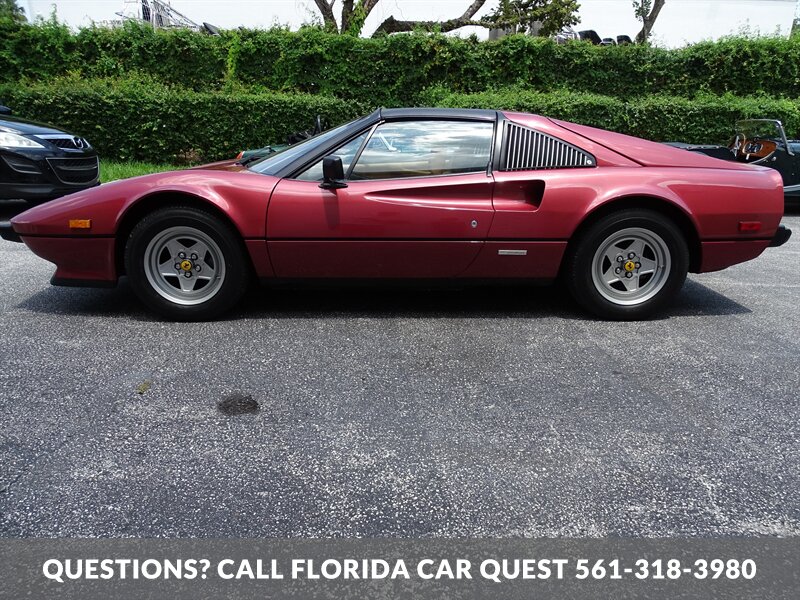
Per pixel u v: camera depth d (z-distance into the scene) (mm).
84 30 13148
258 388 2670
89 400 2533
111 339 3244
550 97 11891
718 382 2803
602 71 14055
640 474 2070
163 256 3484
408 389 2682
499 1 16703
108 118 10914
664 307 3842
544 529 1794
